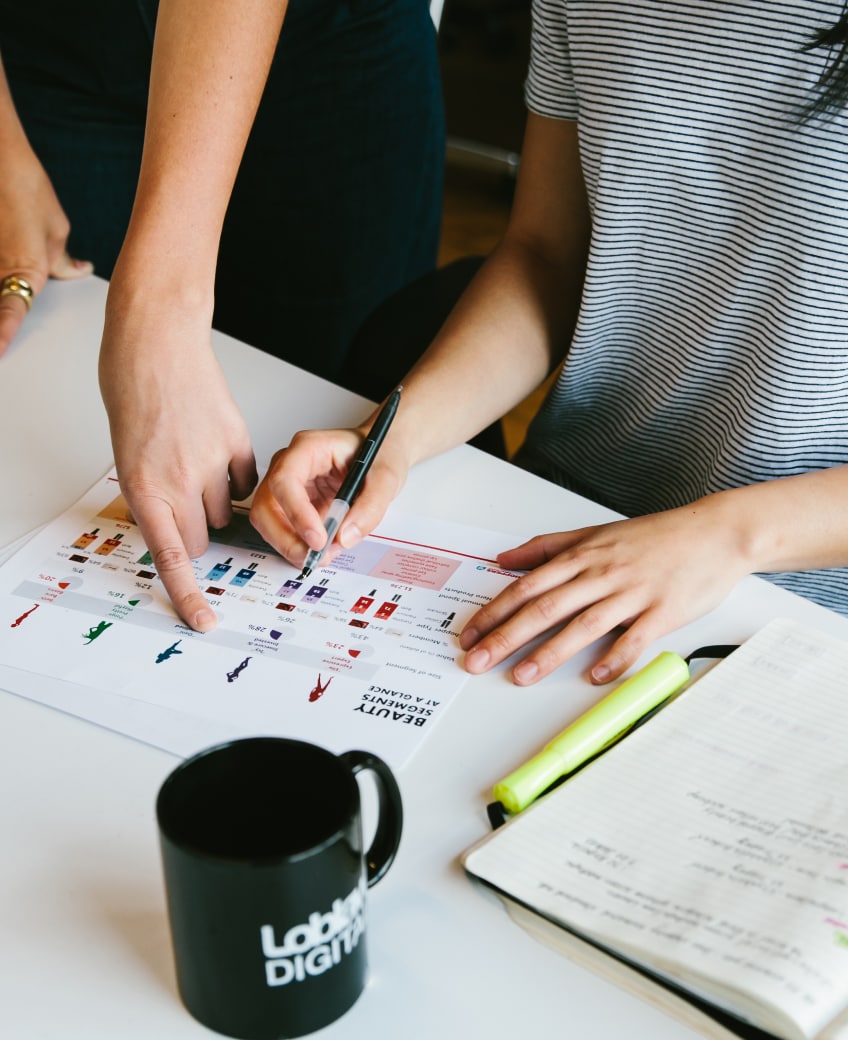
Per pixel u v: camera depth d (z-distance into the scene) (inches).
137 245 31.7
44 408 39.3
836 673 26.7
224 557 31.8
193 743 24.6
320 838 17.8
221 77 32.0
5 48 57.4
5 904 21.1
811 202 33.6
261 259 65.2
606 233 38.4
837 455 38.0
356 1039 18.6
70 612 29.1
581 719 24.6
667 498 43.7
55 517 33.5
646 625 27.8
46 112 58.9
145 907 21.0
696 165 35.6
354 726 25.3
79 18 55.4
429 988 19.5
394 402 33.9
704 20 33.9
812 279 34.4
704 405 40.1
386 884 21.5
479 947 20.3
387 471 33.3
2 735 25.0
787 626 28.4
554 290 42.4
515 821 22.3
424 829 22.8
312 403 39.6
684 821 22.1
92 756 24.5
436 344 40.4
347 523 31.3
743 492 31.8
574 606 28.2
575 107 39.0
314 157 60.5
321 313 67.7
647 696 25.3
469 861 21.3
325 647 28.0
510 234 43.9
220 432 32.0
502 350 40.0
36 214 46.3
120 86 58.1
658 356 40.5
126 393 31.2
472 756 24.7
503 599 28.8
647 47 35.0
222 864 16.2
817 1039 17.4
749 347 37.3
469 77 148.8
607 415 43.5
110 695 26.1
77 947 20.2
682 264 38.0
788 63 32.9
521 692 26.7
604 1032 18.8
